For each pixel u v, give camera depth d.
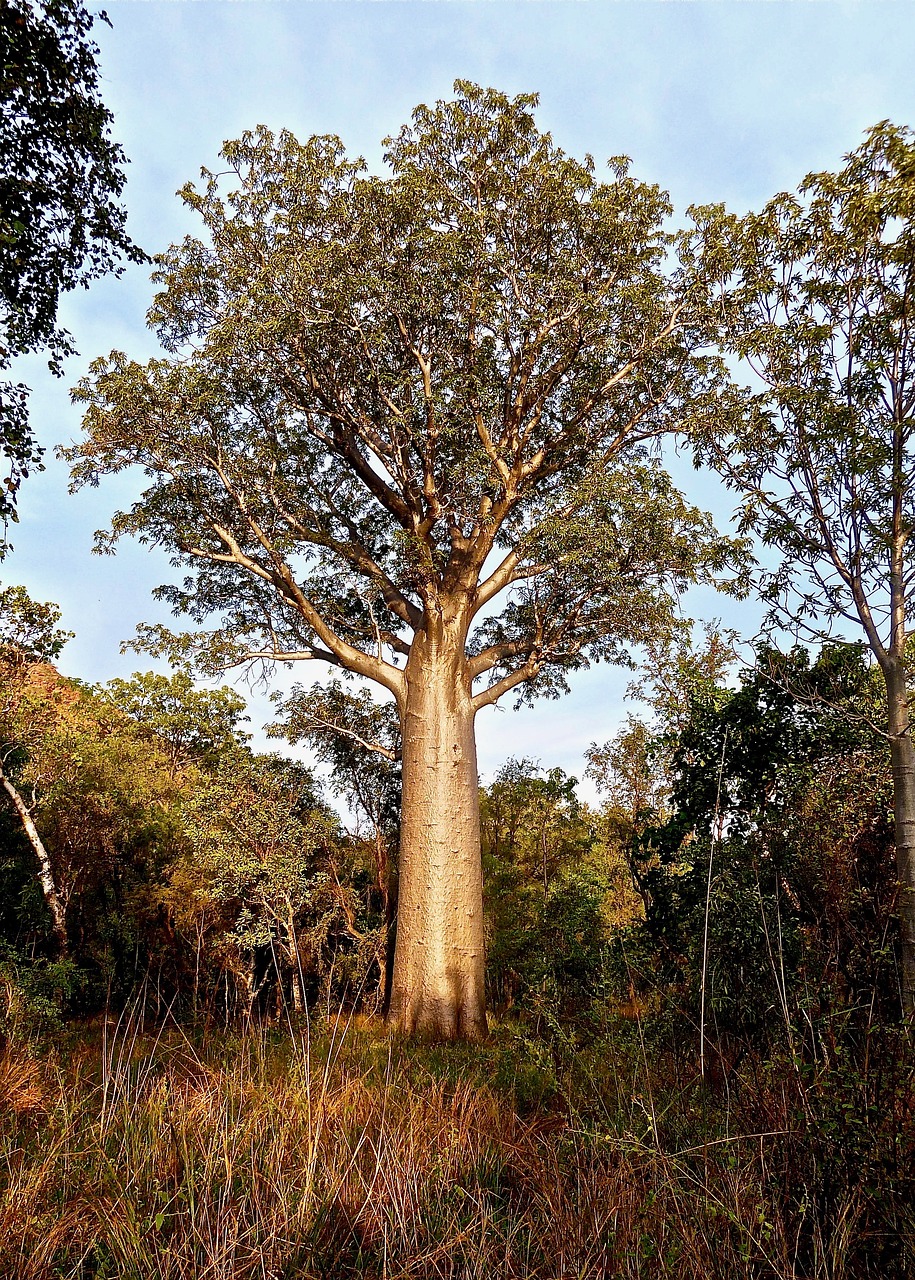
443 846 13.80
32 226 10.41
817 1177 4.15
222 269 14.98
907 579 7.67
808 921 7.78
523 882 17.64
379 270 14.29
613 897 18.91
